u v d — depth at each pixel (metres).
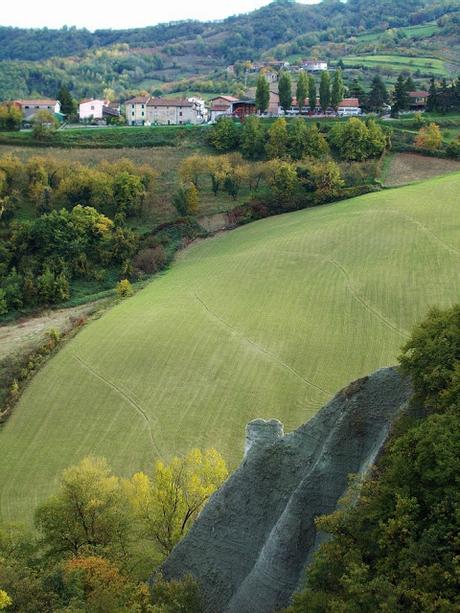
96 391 63.66
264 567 30.75
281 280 83.38
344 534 26.70
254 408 59.31
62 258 101.81
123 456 54.44
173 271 97.75
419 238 87.88
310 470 32.66
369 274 80.88
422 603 22.03
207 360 66.75
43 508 40.28
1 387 67.56
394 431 29.41
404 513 25.00
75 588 31.17
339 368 64.06
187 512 41.78
